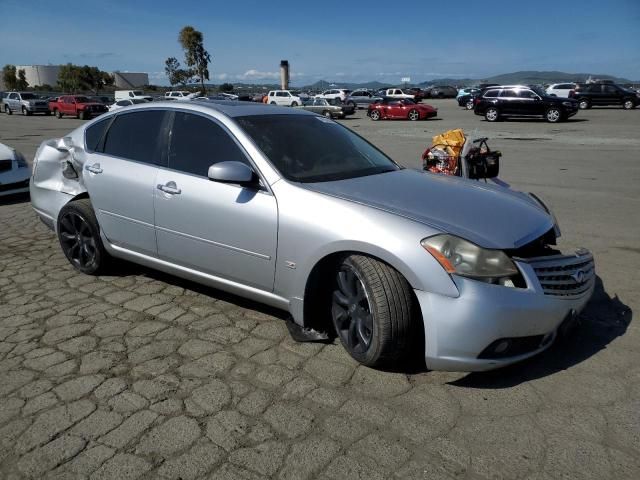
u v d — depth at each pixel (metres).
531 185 9.04
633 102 32.16
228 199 3.45
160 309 3.97
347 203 3.06
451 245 2.74
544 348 2.92
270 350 3.35
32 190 5.14
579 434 2.54
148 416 2.69
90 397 2.86
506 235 2.88
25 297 4.23
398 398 2.83
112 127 4.43
